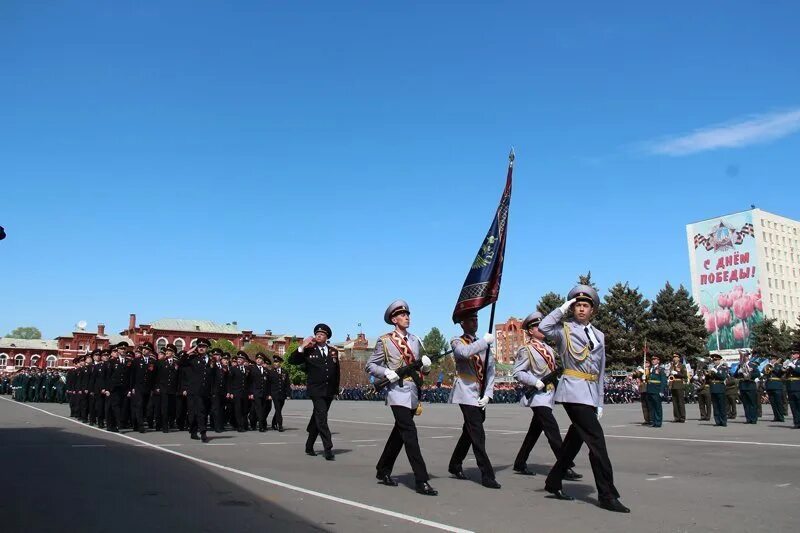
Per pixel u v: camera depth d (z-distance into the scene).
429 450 12.98
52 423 20.05
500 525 6.17
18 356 121.38
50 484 8.41
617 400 46.03
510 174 9.24
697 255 106.12
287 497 7.58
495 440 15.08
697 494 7.85
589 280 69.12
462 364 8.77
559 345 7.48
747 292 99.62
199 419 14.77
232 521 6.31
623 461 11.07
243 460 11.12
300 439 15.47
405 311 8.73
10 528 6.00
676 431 17.52
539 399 9.38
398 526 6.12
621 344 65.75
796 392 18.47
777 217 107.50
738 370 21.92
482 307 8.68
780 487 8.34
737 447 13.16
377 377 8.49
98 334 121.44
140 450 12.55
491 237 8.98
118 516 6.51
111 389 17.19
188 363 15.50
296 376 92.56
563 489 8.30
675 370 22.41
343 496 7.67
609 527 6.09
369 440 15.16
